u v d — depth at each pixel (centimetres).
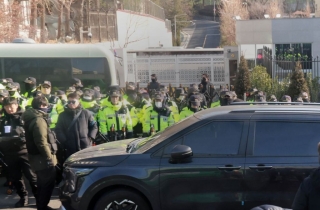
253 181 616
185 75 2792
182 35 7669
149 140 680
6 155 809
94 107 1079
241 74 1833
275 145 627
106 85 1662
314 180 401
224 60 2598
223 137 635
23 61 1602
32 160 752
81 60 1648
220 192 621
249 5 6831
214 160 623
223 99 1197
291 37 2398
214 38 7156
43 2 2544
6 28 1997
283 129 632
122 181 630
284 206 612
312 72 1994
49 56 1620
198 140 637
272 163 617
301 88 1578
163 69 2797
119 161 640
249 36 2441
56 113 1036
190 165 623
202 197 623
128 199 637
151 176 627
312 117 634
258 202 617
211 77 2775
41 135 737
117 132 1022
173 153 618
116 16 3647
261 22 2427
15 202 865
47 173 746
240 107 671
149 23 4569
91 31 3162
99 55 1658
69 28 2845
